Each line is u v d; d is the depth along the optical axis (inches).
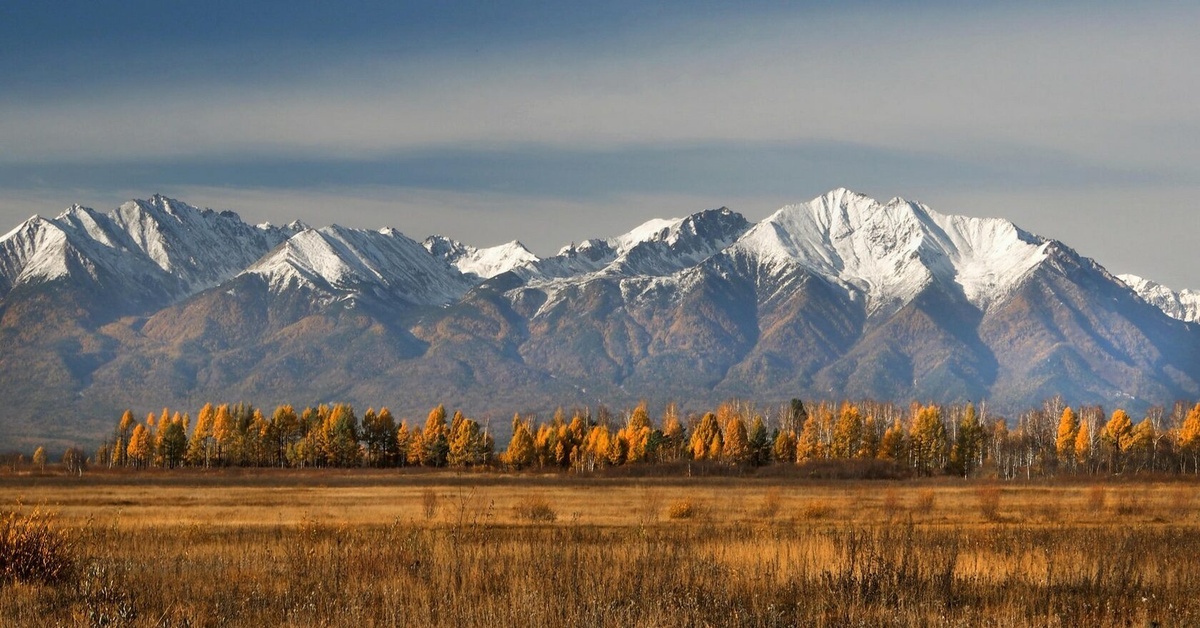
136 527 3444.9
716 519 4077.3
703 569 2011.6
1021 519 4148.6
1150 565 2188.7
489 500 5260.8
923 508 4544.8
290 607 1770.4
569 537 2780.5
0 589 1845.5
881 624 1668.3
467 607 1712.6
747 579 1987.0
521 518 4005.9
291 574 2053.4
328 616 1689.2
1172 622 1732.3
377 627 1656.0
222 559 2278.5
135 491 6186.0
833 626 1684.3
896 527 3046.3
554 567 2020.2
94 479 7859.3
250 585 1959.9
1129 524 3924.7
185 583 1988.2
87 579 1907.0
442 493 6028.5
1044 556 2276.1
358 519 3956.7
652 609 1685.5
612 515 4325.8
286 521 3895.2
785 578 2005.4
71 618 1686.8
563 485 7239.2
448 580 1941.4
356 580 1961.1
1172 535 2930.6
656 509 4475.9
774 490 5078.7
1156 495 5748.0
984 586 1972.2
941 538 2775.6
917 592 1861.5
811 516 4136.3
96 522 3577.8
